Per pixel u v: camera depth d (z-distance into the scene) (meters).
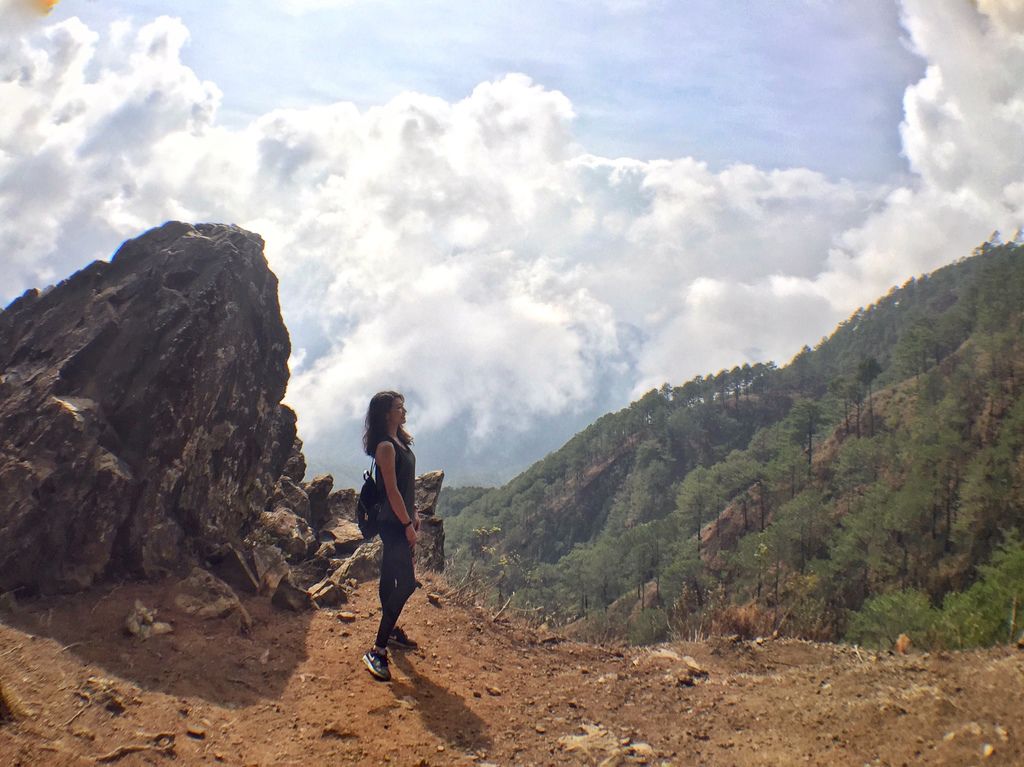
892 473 93.00
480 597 6.91
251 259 6.57
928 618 32.97
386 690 4.45
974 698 3.62
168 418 5.30
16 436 4.79
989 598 28.62
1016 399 80.94
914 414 105.00
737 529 105.44
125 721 3.38
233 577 5.42
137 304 5.69
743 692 4.79
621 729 4.34
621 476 180.75
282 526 6.92
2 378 5.23
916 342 127.38
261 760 3.40
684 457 177.25
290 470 8.61
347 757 3.60
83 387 5.23
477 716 4.34
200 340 5.65
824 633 6.49
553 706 4.64
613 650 5.94
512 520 179.00
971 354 102.44
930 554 72.06
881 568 72.94
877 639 36.91
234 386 5.95
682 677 5.17
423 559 8.54
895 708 3.79
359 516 4.98
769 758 3.65
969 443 81.31
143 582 4.83
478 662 5.27
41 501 4.54
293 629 5.09
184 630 4.49
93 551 4.60
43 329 5.68
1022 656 4.04
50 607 4.25
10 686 3.26
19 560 4.29
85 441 4.84
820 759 3.50
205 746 3.41
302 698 4.16
